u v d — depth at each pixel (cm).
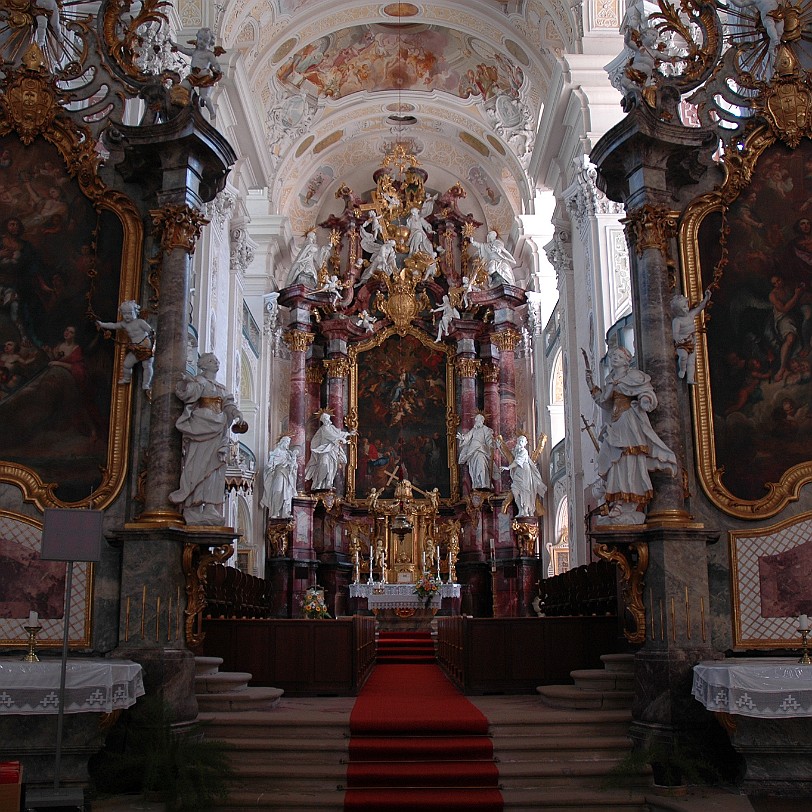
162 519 927
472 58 2397
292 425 2606
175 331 984
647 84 1065
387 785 816
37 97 1045
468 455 2592
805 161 1072
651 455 953
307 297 2666
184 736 861
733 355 1028
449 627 1535
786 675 789
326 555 2600
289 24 2112
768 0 1091
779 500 986
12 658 882
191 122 993
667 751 858
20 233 1023
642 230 1027
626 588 951
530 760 859
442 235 2838
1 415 979
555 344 2392
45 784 812
